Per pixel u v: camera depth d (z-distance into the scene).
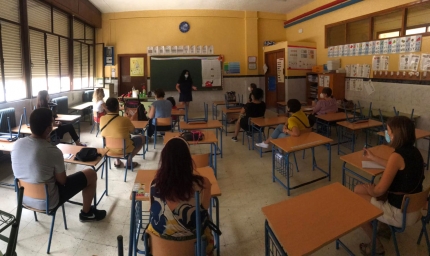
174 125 6.10
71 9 6.81
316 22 7.80
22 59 5.30
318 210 1.69
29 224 2.72
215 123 4.51
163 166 1.58
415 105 5.05
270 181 3.74
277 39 9.38
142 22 8.90
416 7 4.98
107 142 3.65
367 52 6.05
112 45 9.00
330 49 7.27
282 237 1.46
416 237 2.49
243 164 4.38
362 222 1.57
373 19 5.91
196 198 1.47
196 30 8.98
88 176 2.65
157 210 1.57
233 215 2.92
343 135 5.62
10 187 3.56
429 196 2.09
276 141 3.43
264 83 9.45
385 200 2.16
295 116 3.77
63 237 2.53
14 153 2.28
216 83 9.24
